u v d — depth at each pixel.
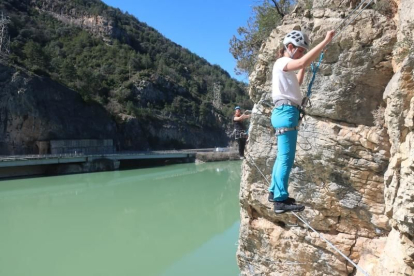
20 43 71.25
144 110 82.19
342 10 6.10
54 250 18.28
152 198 32.25
